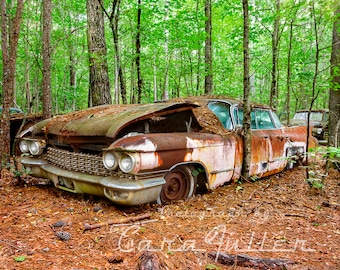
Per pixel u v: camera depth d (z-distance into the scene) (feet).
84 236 9.13
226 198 13.60
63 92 48.01
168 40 34.88
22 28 37.01
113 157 10.98
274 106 31.30
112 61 43.80
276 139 18.37
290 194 14.69
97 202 12.71
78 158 12.69
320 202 13.41
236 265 7.61
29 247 8.27
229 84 46.29
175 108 12.98
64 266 7.25
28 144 15.40
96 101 25.08
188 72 38.60
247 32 16.21
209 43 34.45
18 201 12.82
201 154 13.16
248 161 15.74
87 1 25.04
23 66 45.11
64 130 13.23
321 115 44.24
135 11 32.60
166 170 11.64
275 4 30.50
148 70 46.80
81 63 55.67
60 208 11.96
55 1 50.39
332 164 20.26
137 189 10.56
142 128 13.08
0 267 7.09
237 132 15.64
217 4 35.42
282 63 38.50
